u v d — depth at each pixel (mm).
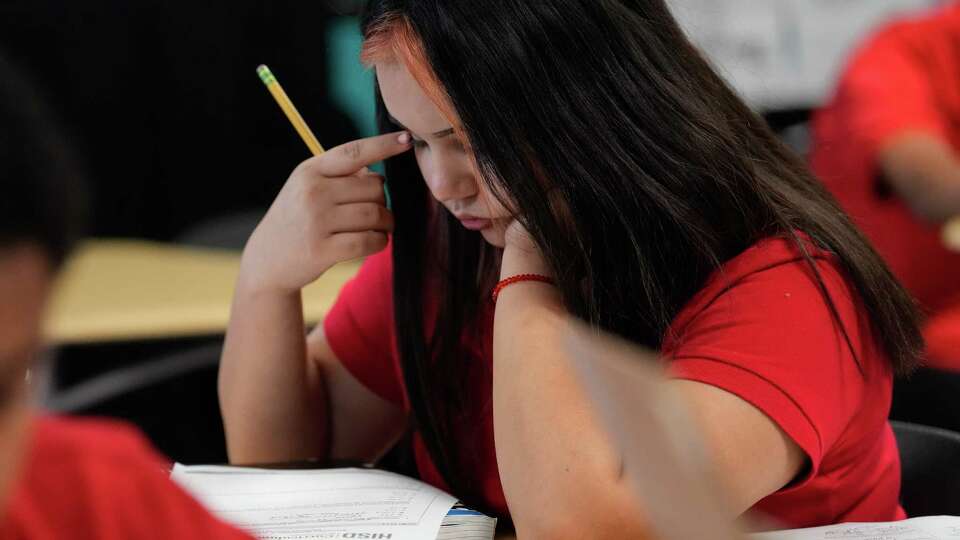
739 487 2535
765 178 2975
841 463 2891
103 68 10453
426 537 2752
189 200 10859
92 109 10477
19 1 10133
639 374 1503
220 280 6914
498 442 2709
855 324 2857
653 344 2861
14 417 1161
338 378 3863
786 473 2666
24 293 1112
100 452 1682
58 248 1131
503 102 2736
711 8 8266
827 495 2873
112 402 4840
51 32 10266
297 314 3648
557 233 2809
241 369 3648
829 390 2699
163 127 10742
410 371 3488
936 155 5605
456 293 3443
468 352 3463
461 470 3471
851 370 2783
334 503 3016
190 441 5020
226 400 3711
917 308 3016
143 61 10594
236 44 10703
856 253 2932
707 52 3094
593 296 2848
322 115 10570
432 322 3508
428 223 3482
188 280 6914
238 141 10859
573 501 2496
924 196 5605
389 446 3961
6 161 1085
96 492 1632
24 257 1105
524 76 2732
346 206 3473
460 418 3467
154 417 4938
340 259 3477
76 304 6227
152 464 1733
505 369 2771
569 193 2779
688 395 2588
